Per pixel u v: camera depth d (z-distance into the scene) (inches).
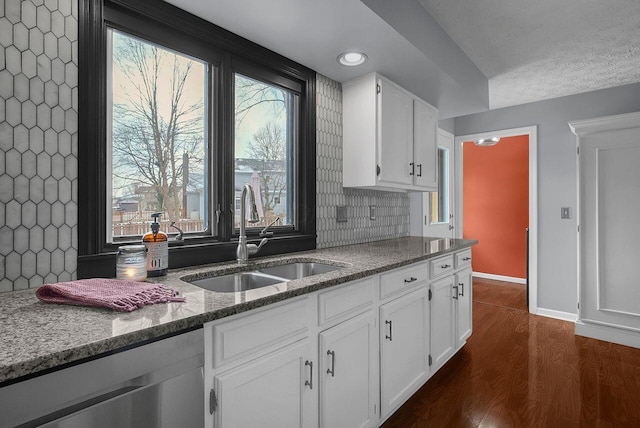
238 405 38.0
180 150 61.3
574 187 128.6
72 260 45.5
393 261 66.6
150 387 30.0
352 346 56.1
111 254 49.0
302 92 82.7
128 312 33.5
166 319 31.7
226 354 36.9
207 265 60.8
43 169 43.2
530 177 138.9
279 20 61.5
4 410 22.5
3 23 40.3
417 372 75.0
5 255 40.4
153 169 57.7
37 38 42.8
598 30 84.4
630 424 67.1
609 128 106.9
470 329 103.0
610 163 107.7
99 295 35.4
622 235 106.3
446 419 69.2
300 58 76.8
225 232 65.8
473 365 92.9
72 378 25.5
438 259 83.8
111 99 52.4
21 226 41.6
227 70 66.5
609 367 91.1
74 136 45.8
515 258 191.0
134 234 55.2
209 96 65.3
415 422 68.3
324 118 86.5
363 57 76.2
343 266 63.9
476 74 105.3
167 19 56.2
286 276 69.3
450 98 103.3
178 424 32.0
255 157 74.5
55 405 24.7
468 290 102.0
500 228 196.1
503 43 91.2
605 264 109.3
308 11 58.7
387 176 86.7
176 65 60.8
